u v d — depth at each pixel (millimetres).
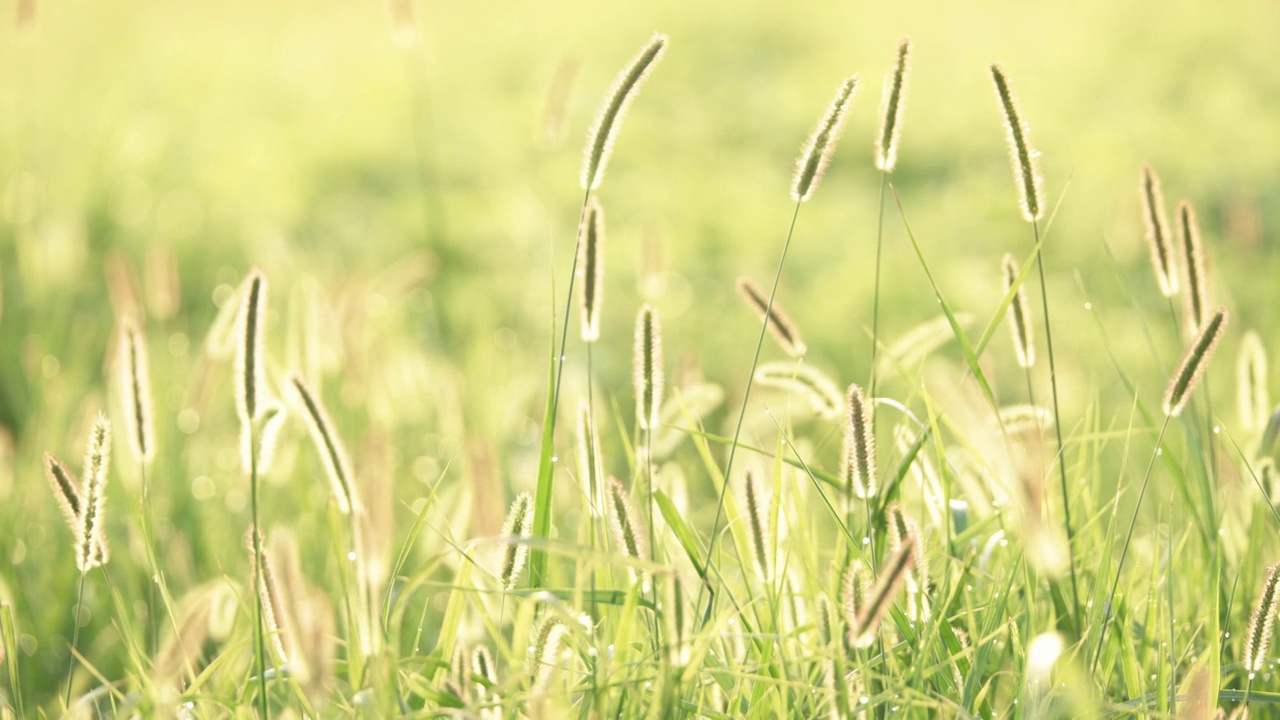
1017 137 1807
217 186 7281
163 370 3711
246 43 12000
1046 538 1651
